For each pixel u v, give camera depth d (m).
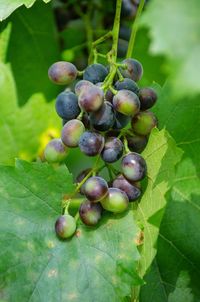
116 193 0.37
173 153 0.36
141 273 0.37
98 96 0.36
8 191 0.38
